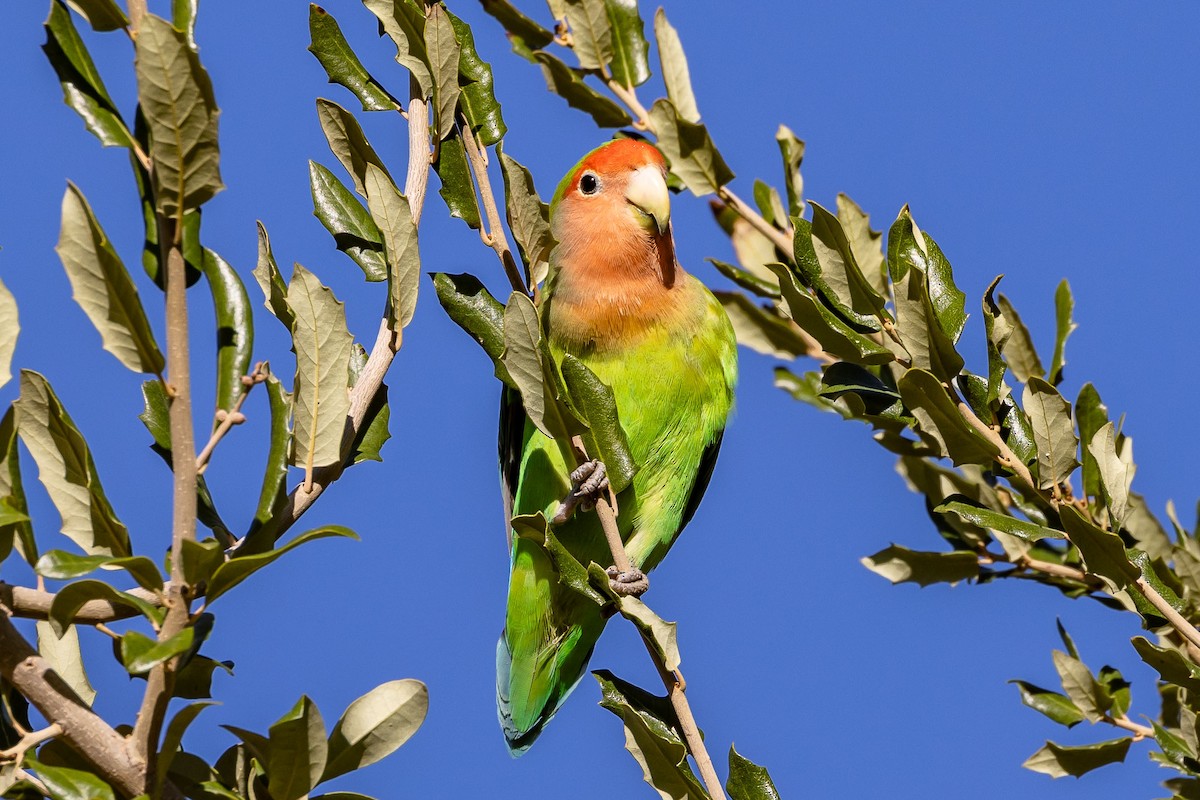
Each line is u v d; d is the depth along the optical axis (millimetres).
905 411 6953
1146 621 6582
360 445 5605
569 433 6156
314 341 5098
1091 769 7125
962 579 7953
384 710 4855
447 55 6266
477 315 6473
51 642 5508
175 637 4109
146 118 4242
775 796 5797
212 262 4977
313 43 6602
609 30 8711
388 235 5590
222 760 4977
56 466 4660
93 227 4246
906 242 6762
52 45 4707
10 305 4652
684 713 5949
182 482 4320
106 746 4320
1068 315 7711
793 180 9234
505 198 6340
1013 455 6551
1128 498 7422
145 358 4344
